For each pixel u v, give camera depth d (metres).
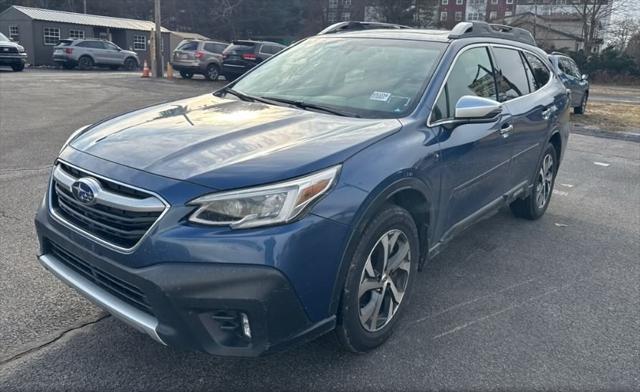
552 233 5.52
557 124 5.64
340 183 2.74
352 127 3.22
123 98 15.81
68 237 2.86
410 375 3.04
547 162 5.79
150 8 62.53
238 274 2.44
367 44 4.31
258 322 2.51
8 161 7.27
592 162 9.32
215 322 2.54
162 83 22.50
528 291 4.16
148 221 2.55
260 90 4.17
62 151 3.21
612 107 18.95
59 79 21.80
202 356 3.12
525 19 59.00
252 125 3.20
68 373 2.93
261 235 2.49
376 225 2.94
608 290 4.24
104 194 2.66
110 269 2.62
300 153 2.77
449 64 3.88
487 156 4.14
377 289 3.12
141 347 3.18
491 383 3.01
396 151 3.11
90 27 37.53
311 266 2.61
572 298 4.07
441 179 3.52
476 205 4.23
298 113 3.51
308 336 2.71
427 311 3.77
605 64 40.81
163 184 2.56
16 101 13.64
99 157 2.87
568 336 3.53
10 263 4.16
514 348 3.36
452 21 63.78
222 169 2.61
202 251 2.45
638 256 5.00
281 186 2.55
